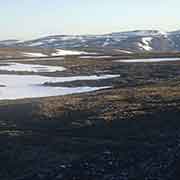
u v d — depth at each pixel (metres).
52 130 32.50
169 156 24.05
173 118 31.38
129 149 26.38
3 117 37.81
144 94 42.91
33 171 24.50
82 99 43.78
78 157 25.86
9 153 27.47
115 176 22.66
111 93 46.84
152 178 21.77
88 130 31.44
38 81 64.06
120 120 32.66
